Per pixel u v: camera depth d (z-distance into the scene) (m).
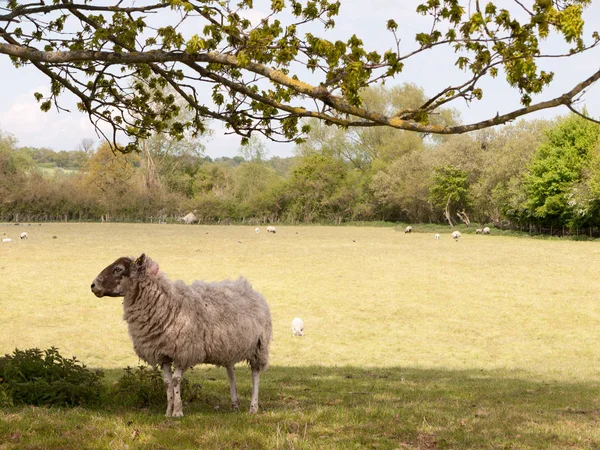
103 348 18.59
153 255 45.47
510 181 77.94
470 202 91.50
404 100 101.44
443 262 43.56
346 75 6.96
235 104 8.82
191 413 8.32
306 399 10.70
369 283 33.47
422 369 16.95
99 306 25.33
